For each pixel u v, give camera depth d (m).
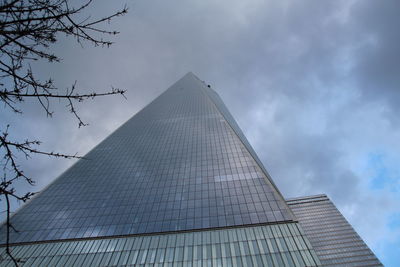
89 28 6.27
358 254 103.00
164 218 49.41
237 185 55.84
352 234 113.25
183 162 69.31
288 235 39.97
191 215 49.06
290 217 44.41
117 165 73.62
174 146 80.06
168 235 44.50
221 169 63.41
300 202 141.25
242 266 35.53
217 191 54.91
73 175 71.75
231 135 81.81
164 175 64.69
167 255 39.62
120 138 93.00
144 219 50.03
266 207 48.00
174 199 54.84
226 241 40.69
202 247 40.22
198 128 91.06
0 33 5.37
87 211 55.34
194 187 57.72
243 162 65.31
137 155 77.81
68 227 50.69
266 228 42.31
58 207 57.94
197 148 76.00
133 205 55.12
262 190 53.25
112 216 52.44
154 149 80.00
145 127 100.31
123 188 62.03
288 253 36.38
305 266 34.06
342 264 99.88
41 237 48.22
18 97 5.76
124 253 41.31
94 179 68.00
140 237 45.03
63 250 43.59
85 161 78.56
